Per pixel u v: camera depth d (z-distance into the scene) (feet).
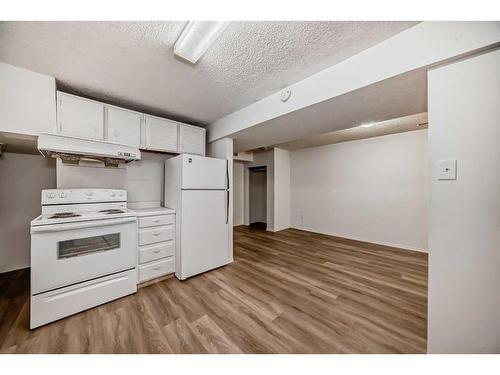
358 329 5.26
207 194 8.93
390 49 4.45
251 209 20.57
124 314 5.84
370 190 13.67
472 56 3.62
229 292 7.14
